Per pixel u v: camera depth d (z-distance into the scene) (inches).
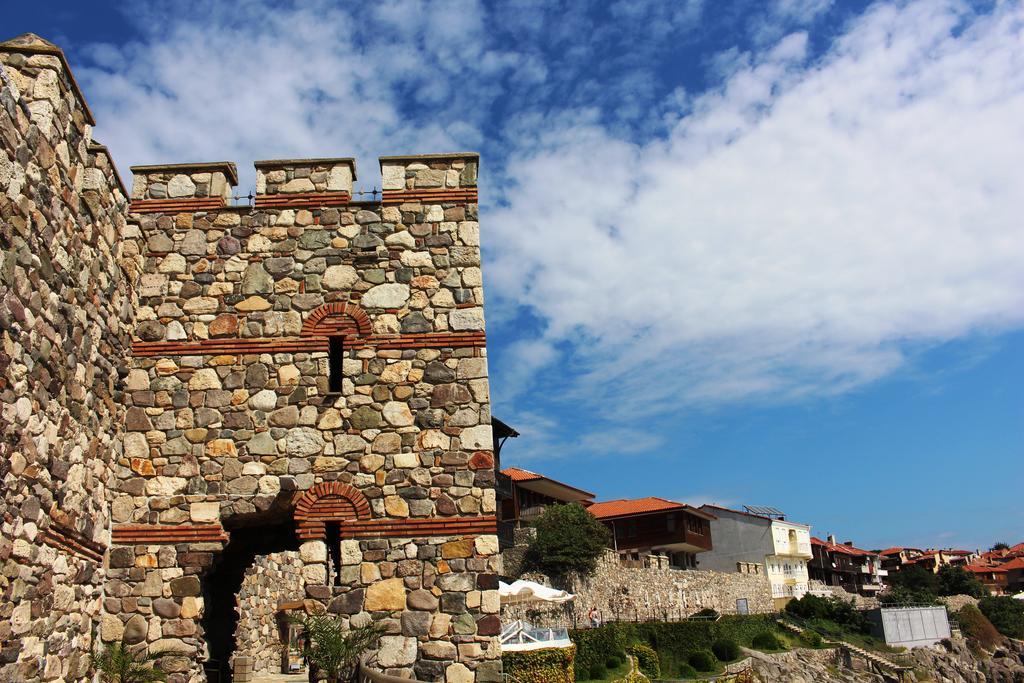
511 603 1312.7
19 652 343.9
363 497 455.5
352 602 439.2
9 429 333.4
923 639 2640.3
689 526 2519.7
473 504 456.1
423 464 461.4
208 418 466.0
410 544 449.1
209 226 496.1
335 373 486.3
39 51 374.6
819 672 1929.1
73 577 400.2
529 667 1102.4
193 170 506.0
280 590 1015.6
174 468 458.0
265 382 472.4
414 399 471.5
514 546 1733.5
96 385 427.2
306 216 501.0
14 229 335.0
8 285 330.3
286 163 510.0
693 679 1535.4
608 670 1349.7
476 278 493.4
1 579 328.8
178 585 441.4
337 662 417.7
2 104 321.4
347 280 490.6
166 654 430.6
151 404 466.6
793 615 2492.6
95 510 426.0
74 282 399.2
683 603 2108.8
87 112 412.5
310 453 462.3
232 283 488.1
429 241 499.2
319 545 446.0
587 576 1675.7
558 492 2117.4
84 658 410.6
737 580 2498.8
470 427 467.8
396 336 481.1
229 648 546.3
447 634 435.8
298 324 482.9
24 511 348.2
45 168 365.1
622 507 2635.3
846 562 4097.0
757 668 1774.1
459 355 479.5
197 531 449.4
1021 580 4586.6
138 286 483.5
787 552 3166.8
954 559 5467.5
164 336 477.4
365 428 466.3
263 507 455.5
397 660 431.2
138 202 496.1
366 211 503.5
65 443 389.1
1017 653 2928.2
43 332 364.8
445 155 514.6
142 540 446.9
